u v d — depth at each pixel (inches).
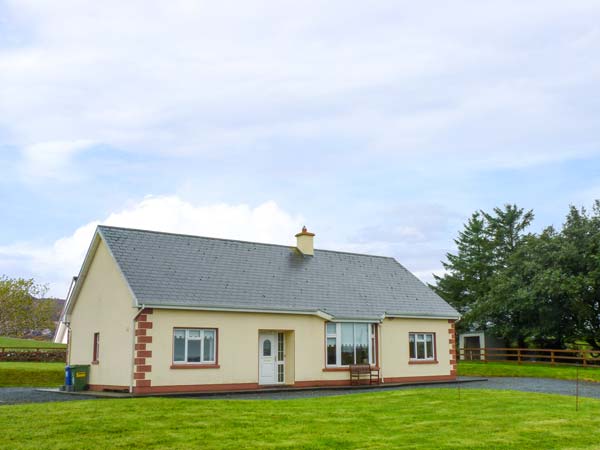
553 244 1663.4
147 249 1000.2
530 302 1632.6
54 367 1380.4
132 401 658.8
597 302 1624.0
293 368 1032.8
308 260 1210.6
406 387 1061.1
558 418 602.9
